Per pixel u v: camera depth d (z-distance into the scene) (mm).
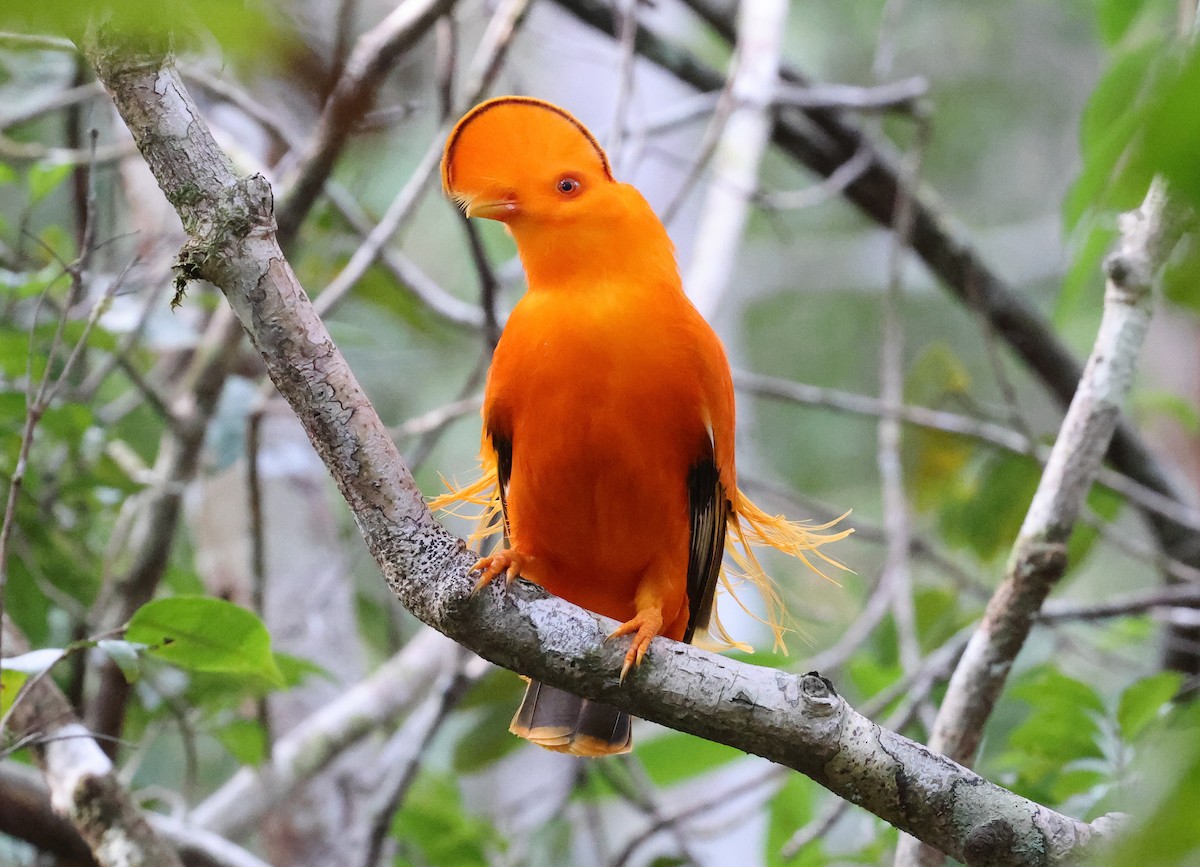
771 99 12562
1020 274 21891
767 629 14078
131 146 10344
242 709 11406
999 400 21484
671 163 15969
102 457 9695
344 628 12062
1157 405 13094
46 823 8188
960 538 12523
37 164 9688
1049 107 22672
